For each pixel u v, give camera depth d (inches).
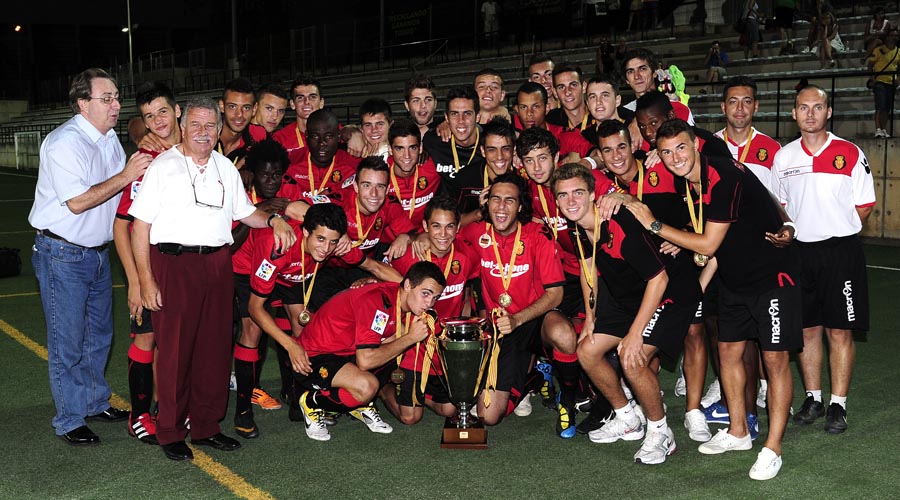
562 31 1013.8
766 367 173.0
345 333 190.1
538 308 193.6
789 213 200.1
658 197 180.4
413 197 230.5
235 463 180.2
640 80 240.4
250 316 194.9
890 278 366.0
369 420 201.6
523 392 208.7
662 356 259.4
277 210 196.1
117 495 163.0
